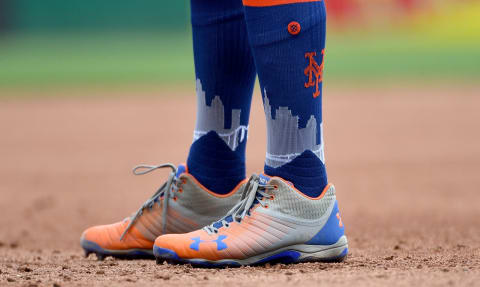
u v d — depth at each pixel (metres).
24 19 97.38
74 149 33.47
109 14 98.38
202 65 8.36
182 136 37.25
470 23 73.94
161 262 7.89
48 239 14.30
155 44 96.31
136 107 52.12
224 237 7.60
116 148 33.38
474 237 11.55
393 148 31.83
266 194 7.61
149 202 8.88
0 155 32.09
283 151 7.52
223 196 8.58
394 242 11.17
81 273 7.50
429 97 53.53
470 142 32.97
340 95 57.06
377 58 77.62
